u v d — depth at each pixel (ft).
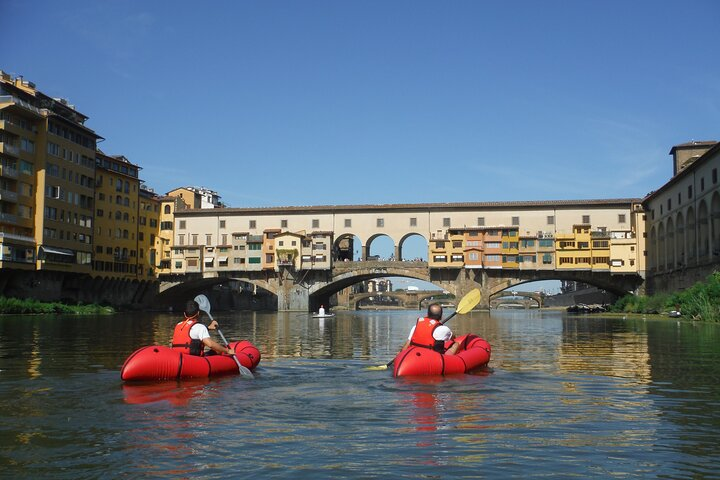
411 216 308.60
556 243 286.05
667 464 22.61
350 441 25.62
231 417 30.04
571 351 68.44
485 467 22.17
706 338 90.99
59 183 233.76
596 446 24.98
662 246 267.80
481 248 291.38
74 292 260.62
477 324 154.30
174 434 26.71
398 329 129.80
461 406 32.83
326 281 305.94
